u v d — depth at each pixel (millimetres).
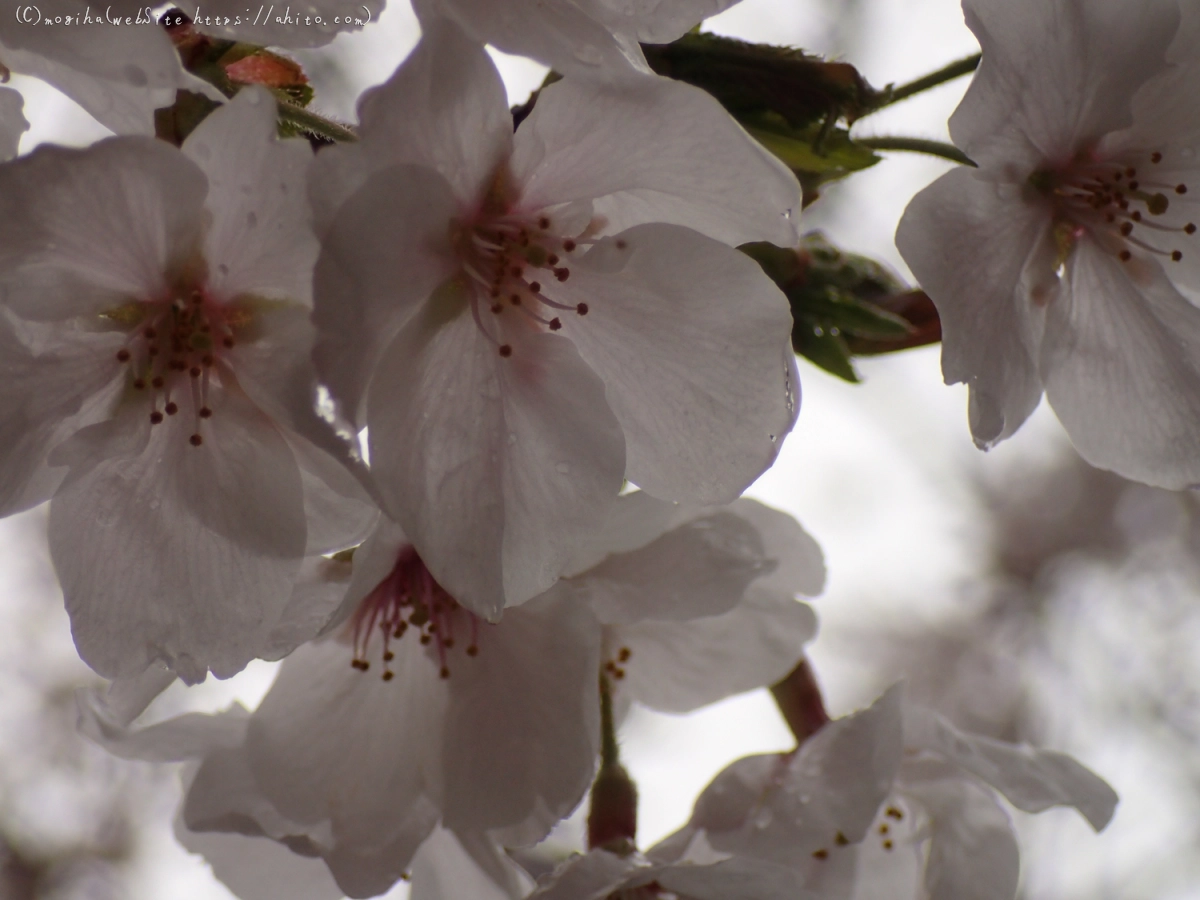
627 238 276
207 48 281
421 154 272
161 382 278
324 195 266
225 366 278
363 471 266
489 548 274
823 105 286
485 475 276
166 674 279
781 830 288
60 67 274
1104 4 286
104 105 274
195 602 277
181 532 278
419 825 285
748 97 287
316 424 267
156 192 270
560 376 278
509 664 284
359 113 267
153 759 288
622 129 273
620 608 284
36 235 270
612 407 279
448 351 278
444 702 286
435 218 275
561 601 283
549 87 273
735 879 281
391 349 273
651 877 282
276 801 285
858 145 288
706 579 284
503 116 274
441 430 276
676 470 278
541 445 278
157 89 269
